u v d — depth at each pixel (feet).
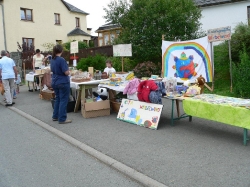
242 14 54.65
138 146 16.06
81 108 24.84
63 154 16.05
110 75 28.09
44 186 12.28
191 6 36.76
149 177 12.13
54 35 93.81
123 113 22.04
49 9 91.86
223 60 33.32
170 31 36.35
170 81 21.45
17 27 82.94
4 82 31.55
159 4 36.06
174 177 11.97
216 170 12.40
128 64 43.32
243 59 26.40
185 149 15.19
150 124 19.52
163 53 32.40
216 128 19.02
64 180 12.74
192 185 11.21
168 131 18.67
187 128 19.25
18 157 15.93
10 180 13.05
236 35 30.89
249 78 25.73
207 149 15.06
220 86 30.94
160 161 13.74
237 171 12.19
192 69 29.86
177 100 21.22
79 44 84.53
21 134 20.63
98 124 21.38
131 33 38.09
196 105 17.33
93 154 15.42
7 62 31.58
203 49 28.91
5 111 29.89
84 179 12.73
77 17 102.78
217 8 57.00
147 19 36.68
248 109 14.78
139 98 20.84
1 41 79.82
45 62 42.75
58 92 22.59
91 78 26.76
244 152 14.44
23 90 45.42
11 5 81.30
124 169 13.12
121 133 18.74
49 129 21.08
